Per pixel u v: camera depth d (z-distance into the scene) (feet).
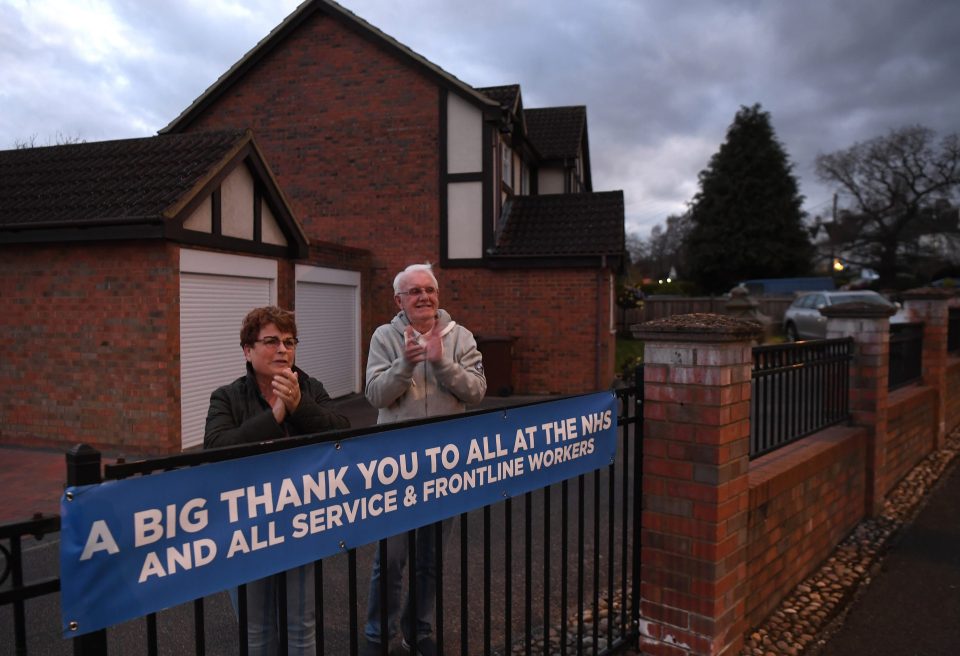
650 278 201.36
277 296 31.60
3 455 24.09
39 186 27.35
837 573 14.39
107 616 4.88
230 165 26.94
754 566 11.73
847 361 17.74
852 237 135.95
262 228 30.14
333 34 43.70
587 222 42.50
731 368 10.18
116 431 24.75
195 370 26.09
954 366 29.81
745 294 65.16
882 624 12.13
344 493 6.53
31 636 11.30
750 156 133.59
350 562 6.60
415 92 42.55
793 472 13.23
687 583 10.20
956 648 11.31
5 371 25.95
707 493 9.98
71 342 25.17
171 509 5.25
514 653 10.61
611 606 10.33
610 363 44.06
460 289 42.16
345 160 43.75
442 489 7.55
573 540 16.06
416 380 9.95
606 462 10.13
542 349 41.11
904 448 21.85
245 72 44.83
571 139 59.21
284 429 7.55
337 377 39.01
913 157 128.67
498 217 42.75
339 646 10.91
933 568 14.64
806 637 11.59
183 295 25.36
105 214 23.99
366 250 42.19
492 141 41.73
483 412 8.04
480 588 13.17
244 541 5.73
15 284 25.72
